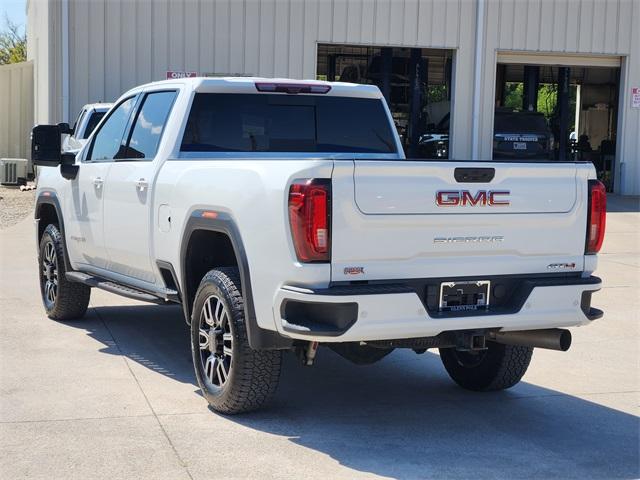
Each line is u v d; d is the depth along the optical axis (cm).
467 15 2112
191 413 550
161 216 607
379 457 482
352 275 472
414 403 592
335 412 564
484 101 2156
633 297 992
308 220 463
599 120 2952
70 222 765
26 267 1116
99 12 1870
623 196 2261
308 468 462
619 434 533
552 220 525
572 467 475
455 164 492
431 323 482
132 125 697
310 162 466
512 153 2117
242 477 446
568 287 523
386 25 2056
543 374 674
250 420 541
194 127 633
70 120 1878
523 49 2161
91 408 555
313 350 506
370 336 470
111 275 713
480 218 502
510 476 459
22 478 439
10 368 646
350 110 691
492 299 515
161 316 851
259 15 1967
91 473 447
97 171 714
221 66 1953
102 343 732
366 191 472
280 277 479
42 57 2156
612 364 705
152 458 470
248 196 504
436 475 457
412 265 486
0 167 2448
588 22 2197
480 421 554
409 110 2317
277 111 662
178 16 1919
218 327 545
